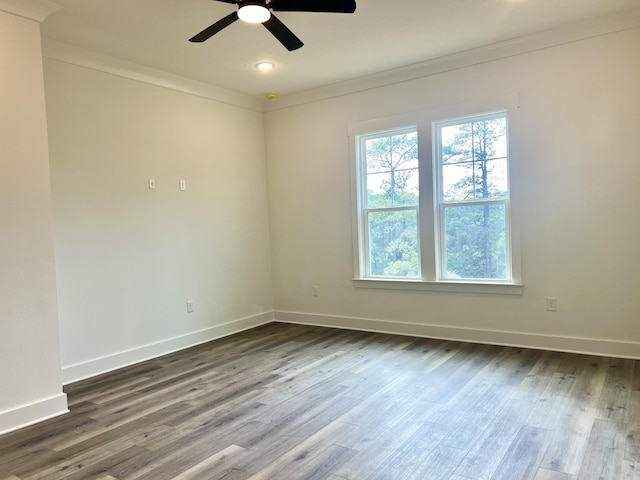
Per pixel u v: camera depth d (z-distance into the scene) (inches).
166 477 86.4
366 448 94.4
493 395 119.4
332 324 207.5
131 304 162.7
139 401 125.9
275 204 221.3
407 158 185.8
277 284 223.3
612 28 141.1
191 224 185.2
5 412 108.5
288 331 202.1
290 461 90.3
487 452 90.9
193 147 186.5
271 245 222.7
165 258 174.9
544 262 156.5
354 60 167.5
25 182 113.2
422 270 181.3
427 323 181.9
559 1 127.6
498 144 165.9
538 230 156.8
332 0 98.0
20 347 111.7
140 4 119.3
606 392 117.7
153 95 171.5
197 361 162.1
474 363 146.3
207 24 132.0
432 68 173.0
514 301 162.9
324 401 120.4
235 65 168.2
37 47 116.0
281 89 201.3
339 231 202.7
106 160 155.8
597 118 145.6
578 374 131.7
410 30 142.8
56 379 118.3
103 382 142.6
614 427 98.7
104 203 155.0
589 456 87.5
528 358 148.6
